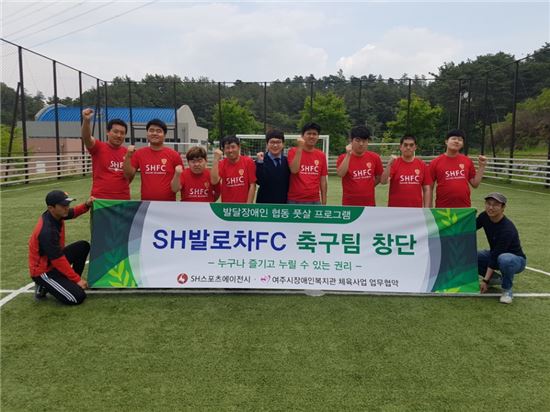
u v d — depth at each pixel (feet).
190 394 8.21
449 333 11.01
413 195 15.66
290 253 13.93
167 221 13.93
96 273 13.52
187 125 111.04
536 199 38.11
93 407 7.80
